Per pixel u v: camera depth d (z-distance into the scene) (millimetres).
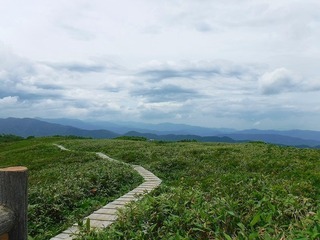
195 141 56562
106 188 18969
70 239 10852
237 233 8070
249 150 32312
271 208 9148
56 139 74062
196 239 8250
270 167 23047
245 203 9961
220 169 24188
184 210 9578
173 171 26000
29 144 69375
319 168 20750
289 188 13680
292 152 29203
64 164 34344
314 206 10461
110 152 42844
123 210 10797
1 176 4441
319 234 6711
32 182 25328
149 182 21562
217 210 9031
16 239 4441
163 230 8789
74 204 15539
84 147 51312
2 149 68062
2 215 4203
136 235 8641
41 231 12664
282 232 7598
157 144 49375
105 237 8836
